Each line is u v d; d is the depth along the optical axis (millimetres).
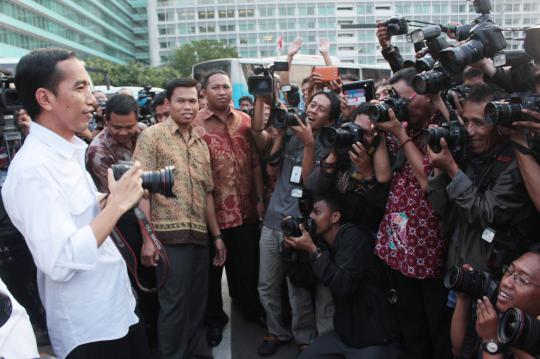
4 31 36094
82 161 1609
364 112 2305
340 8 49812
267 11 56938
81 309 1521
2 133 2596
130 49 81562
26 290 2848
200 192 2584
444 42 2020
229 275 3307
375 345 2240
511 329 1314
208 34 61094
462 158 1882
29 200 1390
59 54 1465
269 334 2850
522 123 1541
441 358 2166
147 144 2504
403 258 2146
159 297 2498
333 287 2244
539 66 1835
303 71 11492
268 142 3012
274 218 2777
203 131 2891
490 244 1803
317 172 2621
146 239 2426
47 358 1195
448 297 2115
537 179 1571
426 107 2104
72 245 1374
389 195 2291
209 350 2818
